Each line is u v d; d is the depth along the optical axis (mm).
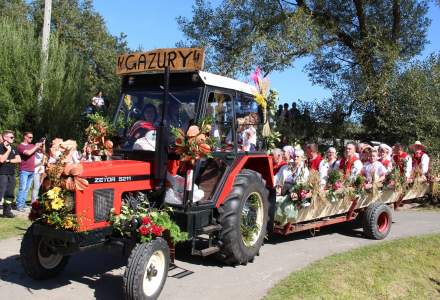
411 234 9234
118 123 6488
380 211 8625
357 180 8359
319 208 7770
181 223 5793
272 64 15703
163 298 5426
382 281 6672
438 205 12727
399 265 7320
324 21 18438
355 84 17828
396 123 16266
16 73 12891
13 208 9844
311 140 17984
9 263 6402
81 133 14078
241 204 6430
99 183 5199
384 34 18812
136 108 6434
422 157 10578
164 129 5539
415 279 7008
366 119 18312
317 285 6074
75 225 4973
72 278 5973
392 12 19125
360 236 8812
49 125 13102
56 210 5012
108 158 6309
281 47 15562
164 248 5238
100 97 15992
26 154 9602
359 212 8859
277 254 7387
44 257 5754
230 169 6414
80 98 14133
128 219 5176
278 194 8055
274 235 8688
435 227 9977
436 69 15992
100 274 6152
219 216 6324
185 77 6094
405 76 16469
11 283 5707
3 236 7672
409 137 15984
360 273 6785
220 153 6266
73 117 13688
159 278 5230
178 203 5785
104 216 5254
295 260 7098
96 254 7000
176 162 5859
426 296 6586
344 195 8109
